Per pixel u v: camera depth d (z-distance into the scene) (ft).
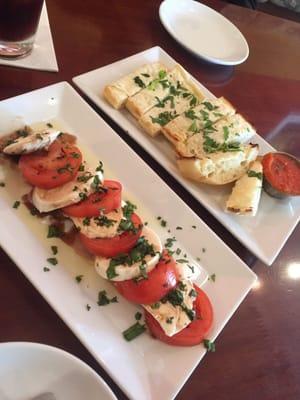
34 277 1.11
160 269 1.19
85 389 0.89
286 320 1.36
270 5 3.69
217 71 2.03
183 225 1.40
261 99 2.02
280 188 1.60
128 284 1.16
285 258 1.53
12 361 0.87
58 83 1.53
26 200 1.27
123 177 1.46
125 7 2.04
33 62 1.62
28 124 1.45
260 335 1.30
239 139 1.71
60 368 0.89
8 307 1.09
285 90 2.12
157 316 1.13
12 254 1.13
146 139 1.61
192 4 2.17
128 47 1.90
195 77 1.96
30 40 1.57
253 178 1.57
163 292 1.16
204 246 1.38
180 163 1.54
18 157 1.32
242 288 1.31
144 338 1.14
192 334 1.15
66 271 1.18
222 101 1.80
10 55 1.57
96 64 1.78
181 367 1.11
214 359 1.19
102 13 1.96
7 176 1.29
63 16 1.85
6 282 1.13
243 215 1.52
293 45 2.36
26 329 1.08
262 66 2.17
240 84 2.03
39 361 0.89
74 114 1.53
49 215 1.26
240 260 1.35
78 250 1.23
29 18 1.49
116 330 1.14
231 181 1.59
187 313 1.15
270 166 1.64
